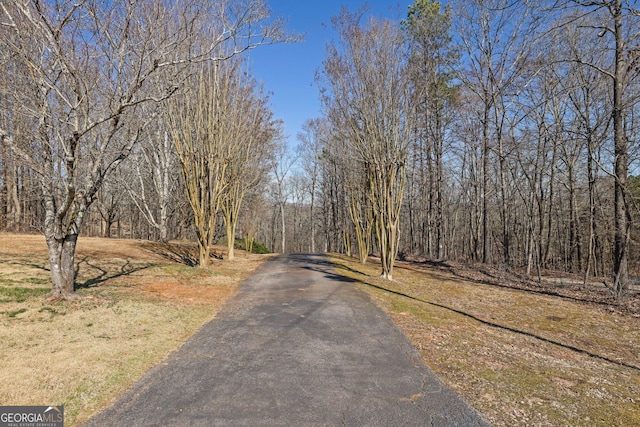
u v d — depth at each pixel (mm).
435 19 20484
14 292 7500
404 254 25391
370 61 12484
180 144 13531
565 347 6887
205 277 12258
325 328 6879
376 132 12836
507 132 19484
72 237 7738
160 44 7949
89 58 7293
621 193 11227
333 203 37625
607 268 18297
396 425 3514
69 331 5945
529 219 17422
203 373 4703
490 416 3748
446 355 5621
